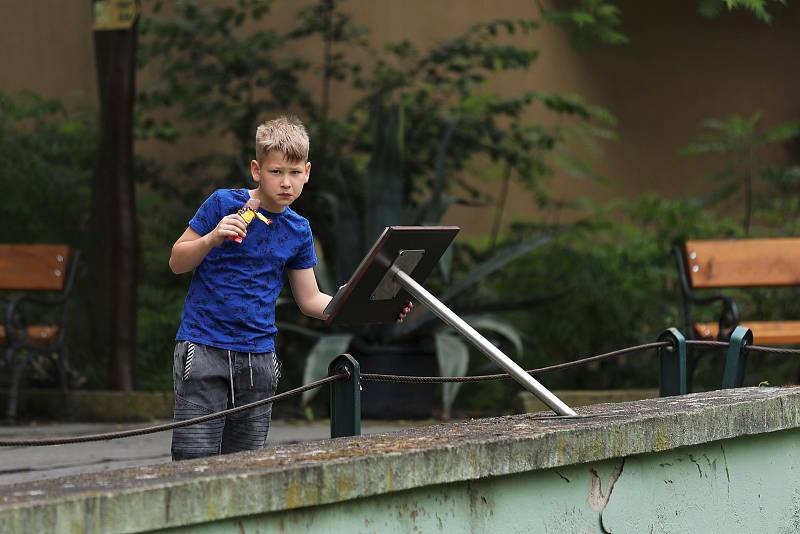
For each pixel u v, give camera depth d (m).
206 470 7.63
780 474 11.86
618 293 28.58
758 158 36.47
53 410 24.39
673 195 36.12
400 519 8.39
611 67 35.88
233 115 30.47
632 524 10.19
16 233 29.11
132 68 25.75
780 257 23.81
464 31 34.16
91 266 26.33
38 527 6.44
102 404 24.09
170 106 30.75
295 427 23.48
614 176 35.62
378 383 24.91
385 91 30.97
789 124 32.41
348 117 31.33
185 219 30.36
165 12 32.59
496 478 9.06
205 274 11.60
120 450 19.72
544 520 9.43
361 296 10.52
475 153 32.25
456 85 30.66
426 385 25.12
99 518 6.69
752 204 34.31
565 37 35.09
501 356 10.37
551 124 34.81
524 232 31.31
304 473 7.63
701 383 26.84
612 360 28.19
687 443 10.39
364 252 26.91
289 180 11.34
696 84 36.69
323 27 31.23
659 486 10.48
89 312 26.58
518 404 23.83
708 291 29.16
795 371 26.72
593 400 23.80
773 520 11.76
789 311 28.97
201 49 30.73
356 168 30.66
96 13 25.52
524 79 34.69
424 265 10.67
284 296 28.48
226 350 11.56
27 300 23.61
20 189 28.89
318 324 28.00
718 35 36.91
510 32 30.69
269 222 11.56
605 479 9.98
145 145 31.33
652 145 36.16
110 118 25.56
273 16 32.94
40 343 24.00
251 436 11.98
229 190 11.71
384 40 33.59
